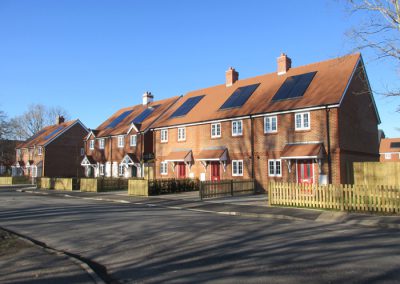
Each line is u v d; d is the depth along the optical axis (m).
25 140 73.50
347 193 16.36
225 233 11.52
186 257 8.49
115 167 43.81
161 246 9.72
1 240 10.40
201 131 32.28
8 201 24.31
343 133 23.80
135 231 12.02
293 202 18.20
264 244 9.75
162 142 36.59
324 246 9.39
